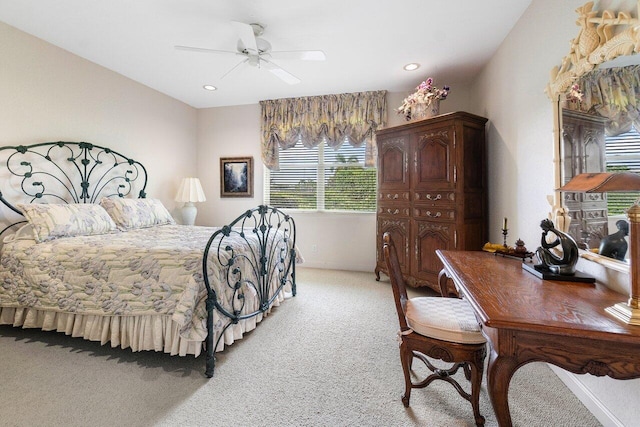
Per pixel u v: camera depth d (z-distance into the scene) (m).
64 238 2.44
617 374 0.94
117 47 2.99
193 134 4.92
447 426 1.47
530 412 1.56
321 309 2.96
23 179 2.72
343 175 4.52
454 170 2.98
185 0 2.27
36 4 2.31
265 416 1.54
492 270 1.62
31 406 1.59
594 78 1.50
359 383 1.80
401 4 2.29
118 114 3.62
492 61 3.09
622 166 1.32
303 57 2.60
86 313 2.05
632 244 0.99
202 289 1.90
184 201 4.20
